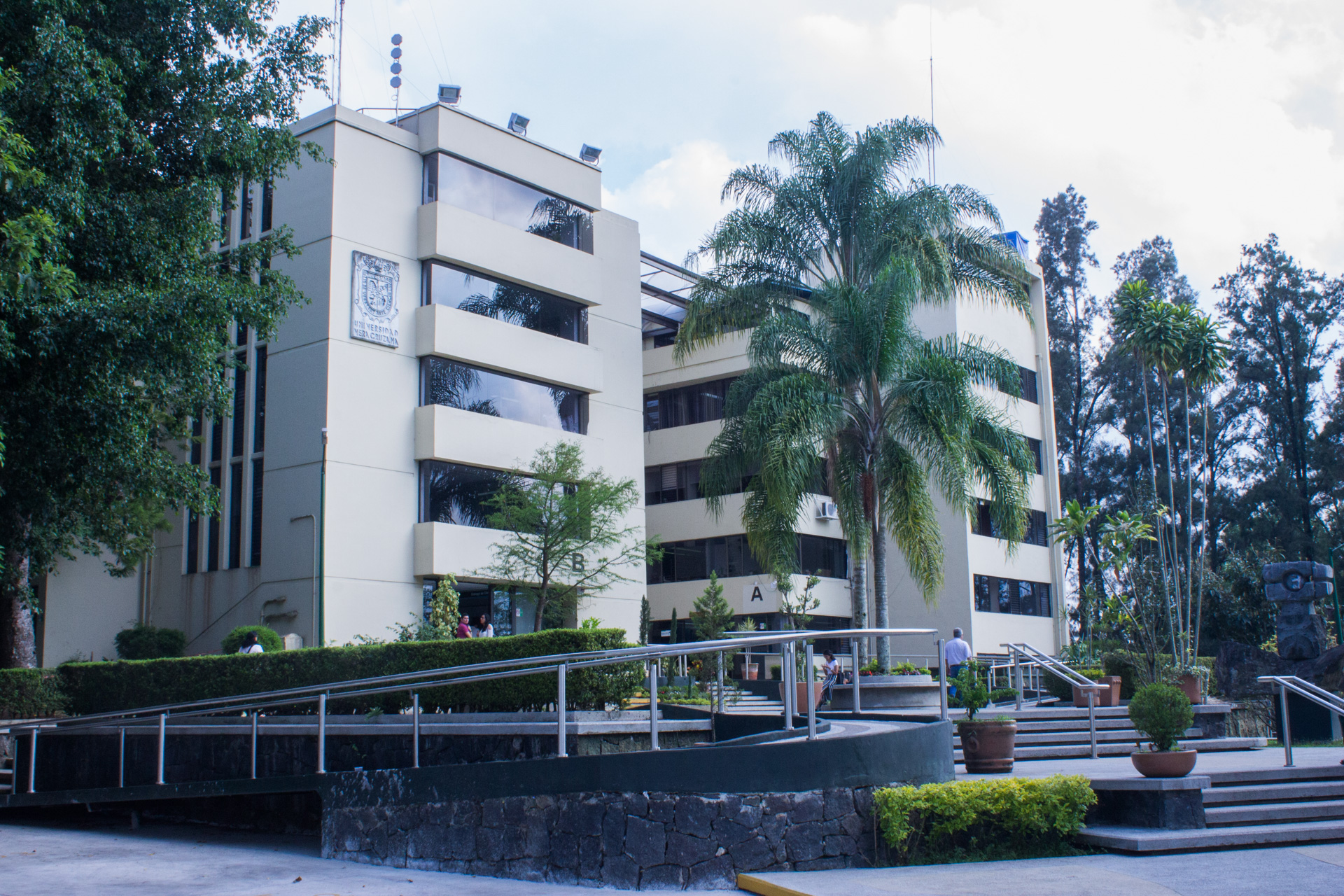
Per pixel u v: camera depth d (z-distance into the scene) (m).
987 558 38.56
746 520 26.06
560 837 9.91
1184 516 52.38
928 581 23.88
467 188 29.69
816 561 37.78
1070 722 16.16
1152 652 34.75
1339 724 26.02
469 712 13.45
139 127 18.64
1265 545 46.84
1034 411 42.75
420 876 10.29
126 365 16.50
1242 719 26.92
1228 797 10.61
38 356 15.14
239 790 12.71
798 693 20.06
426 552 27.11
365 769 12.16
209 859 11.54
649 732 12.34
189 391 18.92
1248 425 53.12
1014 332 42.31
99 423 16.22
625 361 33.53
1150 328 32.22
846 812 9.83
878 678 20.14
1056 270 57.00
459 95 29.92
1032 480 41.75
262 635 23.97
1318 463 50.00
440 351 28.03
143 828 14.53
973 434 26.16
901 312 24.73
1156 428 53.38
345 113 27.58
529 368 30.17
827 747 9.91
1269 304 52.09
